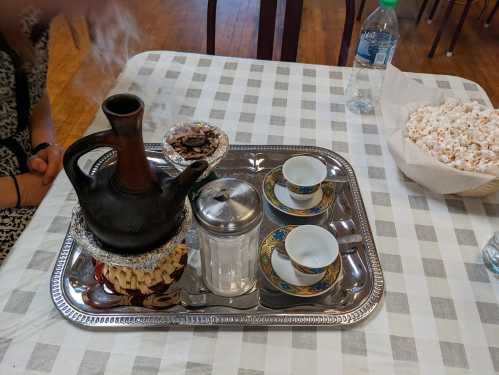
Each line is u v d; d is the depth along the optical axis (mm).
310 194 756
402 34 2672
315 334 597
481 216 780
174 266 621
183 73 1091
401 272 682
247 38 2547
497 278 680
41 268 655
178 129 814
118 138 431
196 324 586
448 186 761
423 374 563
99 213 485
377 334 601
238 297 630
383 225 756
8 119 875
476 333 609
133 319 586
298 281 646
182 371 555
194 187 574
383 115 893
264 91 1052
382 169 866
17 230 900
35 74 873
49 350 563
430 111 855
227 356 570
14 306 605
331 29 2705
